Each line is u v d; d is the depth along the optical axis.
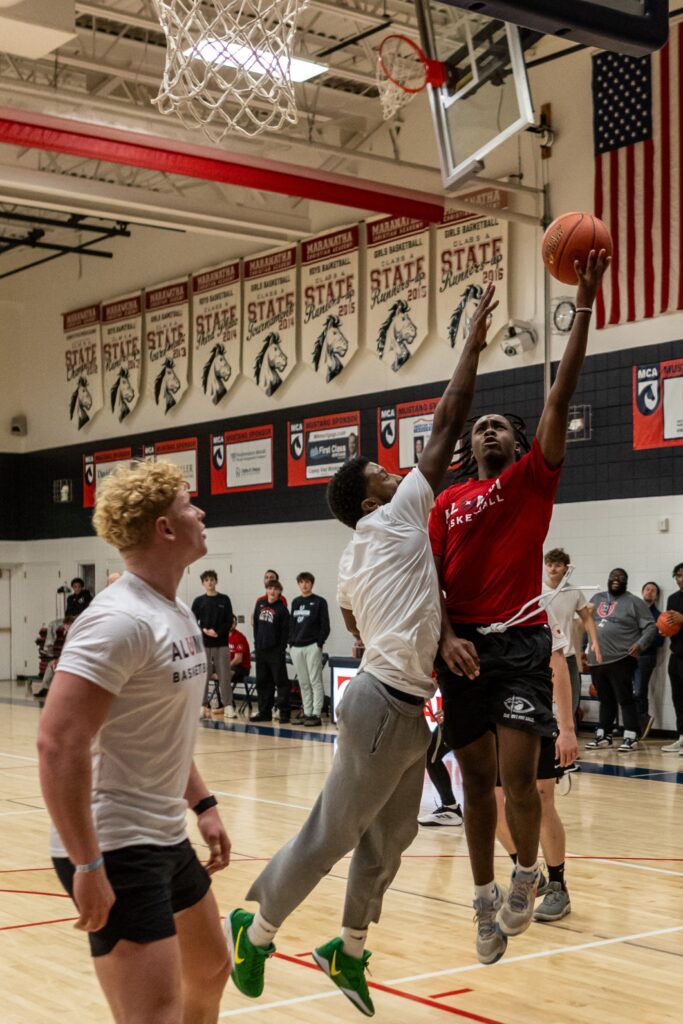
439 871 6.81
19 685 23.42
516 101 5.31
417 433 16.42
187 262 20.45
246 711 17.61
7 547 24.25
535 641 4.12
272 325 18.73
